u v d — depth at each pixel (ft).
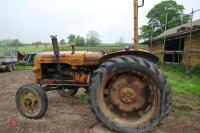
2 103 24.17
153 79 15.49
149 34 134.41
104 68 16.10
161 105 15.47
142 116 16.17
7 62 60.90
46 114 20.08
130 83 16.33
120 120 16.28
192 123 18.42
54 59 20.25
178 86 34.50
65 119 18.90
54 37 19.70
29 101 18.94
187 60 55.62
